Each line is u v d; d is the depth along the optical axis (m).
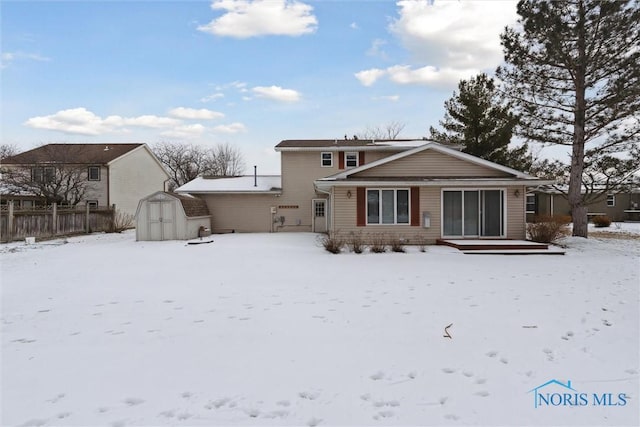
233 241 17.69
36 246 16.03
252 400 3.26
